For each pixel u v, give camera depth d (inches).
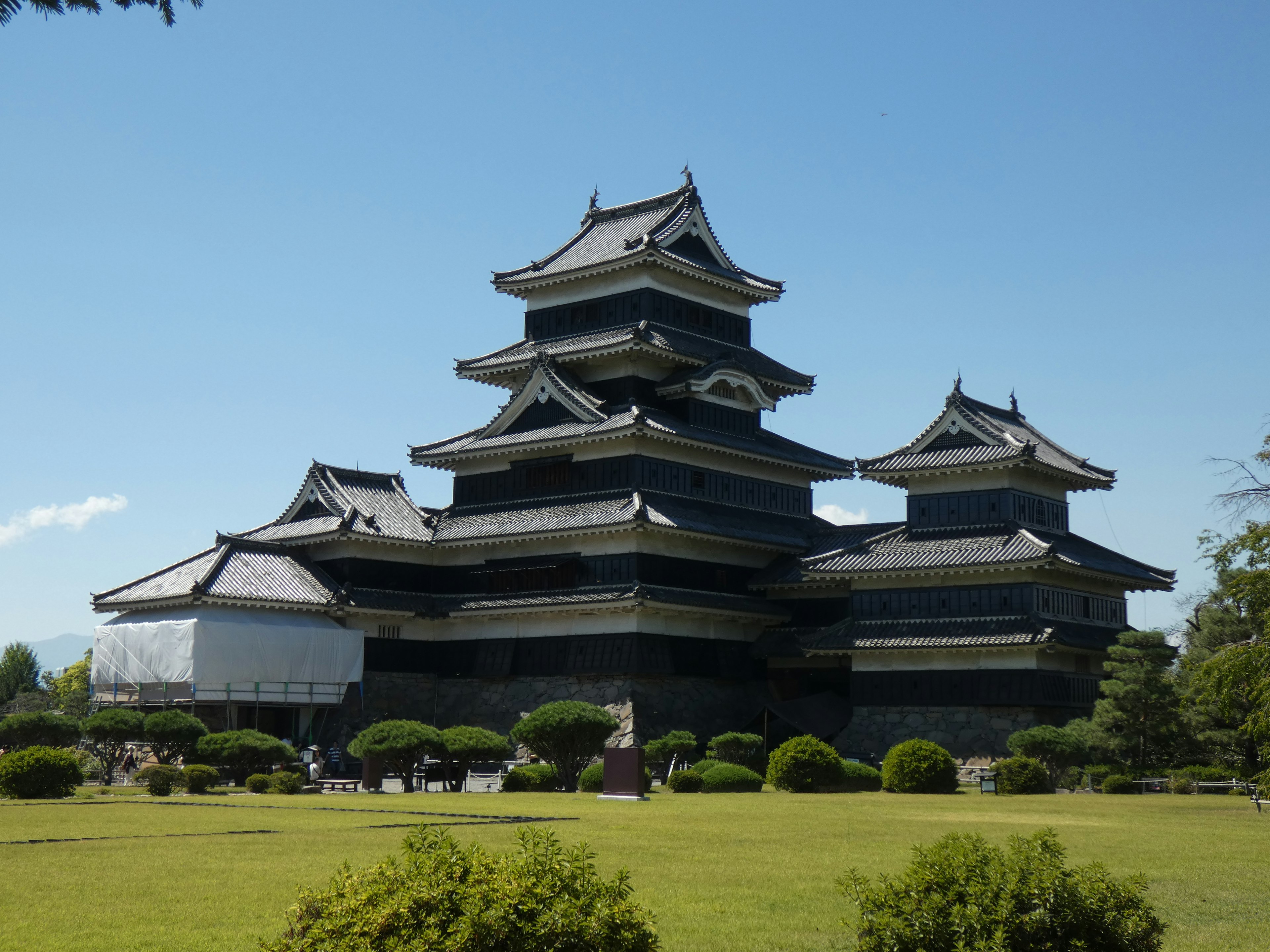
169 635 2544.3
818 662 2792.8
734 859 1051.9
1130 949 544.1
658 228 3011.8
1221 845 1201.4
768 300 3250.5
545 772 2116.1
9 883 890.1
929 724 2506.2
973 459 2564.0
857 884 596.1
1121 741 2225.6
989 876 556.1
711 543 2832.2
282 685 2610.7
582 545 2751.0
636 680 2603.3
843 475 3198.8
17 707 4030.5
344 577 2827.3
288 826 1315.2
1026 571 2459.4
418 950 447.2
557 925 460.8
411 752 2053.4
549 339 3115.2
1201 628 2431.1
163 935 710.5
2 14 535.2
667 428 2751.0
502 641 2827.3
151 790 1903.3
